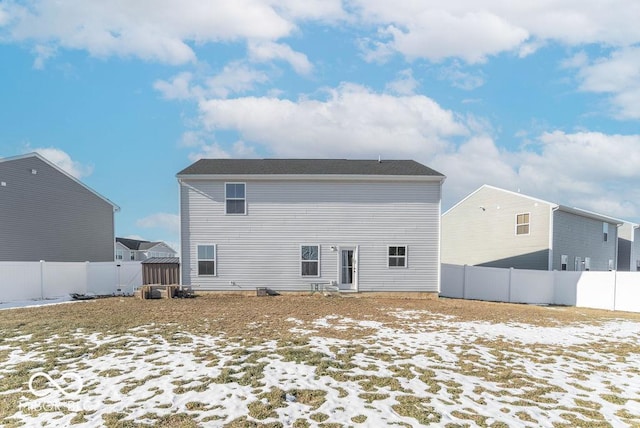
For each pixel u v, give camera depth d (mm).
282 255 17141
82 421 4500
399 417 4699
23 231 19141
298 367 6426
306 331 9211
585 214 23203
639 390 5781
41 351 7219
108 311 12102
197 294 16938
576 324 11531
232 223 17125
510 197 23312
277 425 4453
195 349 7438
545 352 7902
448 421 4609
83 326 9477
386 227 17250
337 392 5438
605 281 16672
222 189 17125
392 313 12539
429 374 6262
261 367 6383
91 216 23969
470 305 15469
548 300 18469
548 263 20703
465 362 6992
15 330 8992
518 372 6527
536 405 5148
